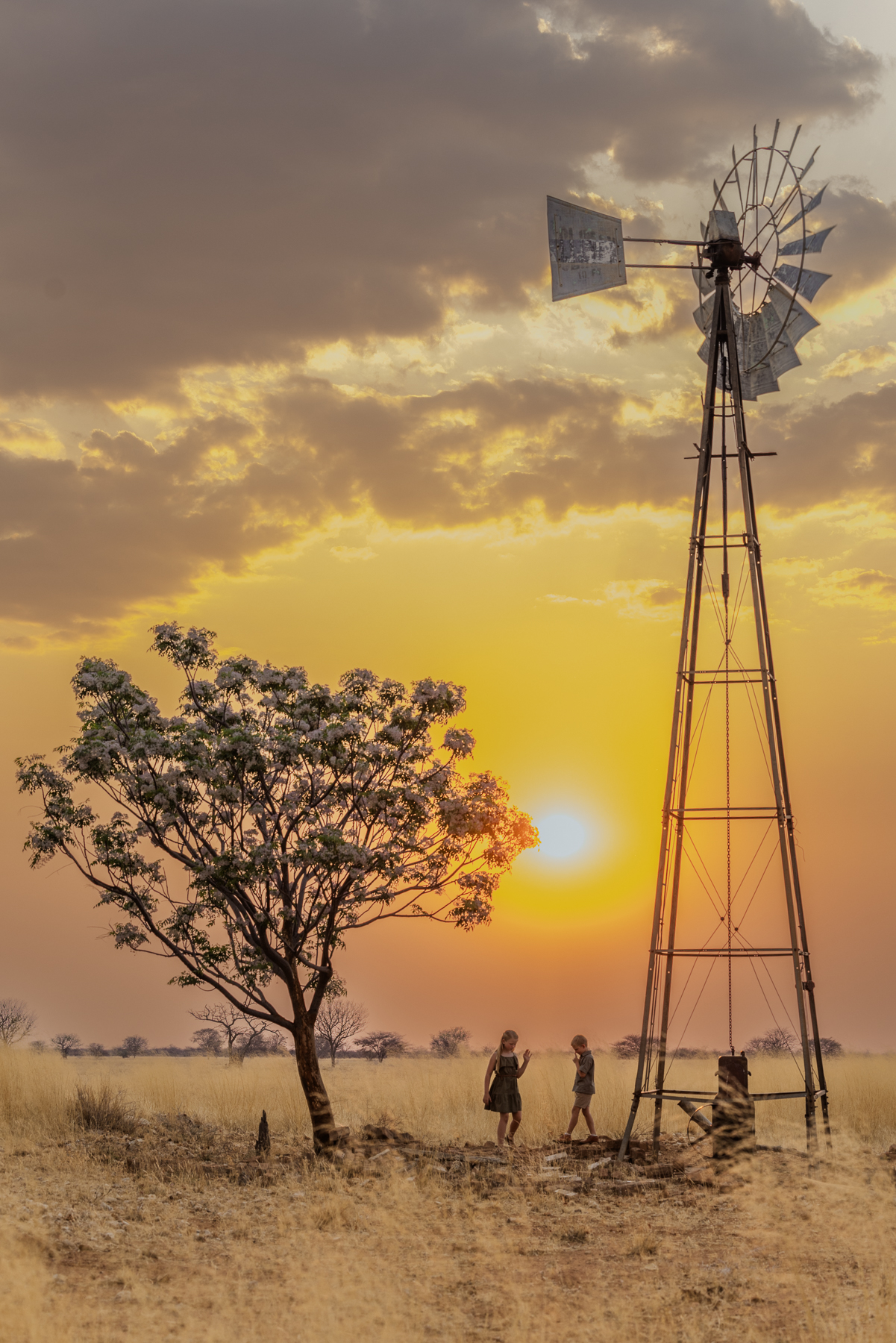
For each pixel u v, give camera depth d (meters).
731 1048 14.87
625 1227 11.40
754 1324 8.20
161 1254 10.36
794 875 15.81
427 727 17.55
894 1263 9.77
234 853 16.34
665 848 16.02
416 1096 21.64
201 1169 14.48
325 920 17.41
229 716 17.38
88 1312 8.39
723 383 17.86
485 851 17.81
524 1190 13.02
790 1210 11.75
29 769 17.12
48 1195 12.77
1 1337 7.63
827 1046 52.03
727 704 16.31
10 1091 19.38
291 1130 19.64
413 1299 8.77
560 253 18.03
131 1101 22.30
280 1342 7.74
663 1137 17.08
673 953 15.79
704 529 17.00
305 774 17.39
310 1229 11.02
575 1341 7.83
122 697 17.38
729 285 17.59
